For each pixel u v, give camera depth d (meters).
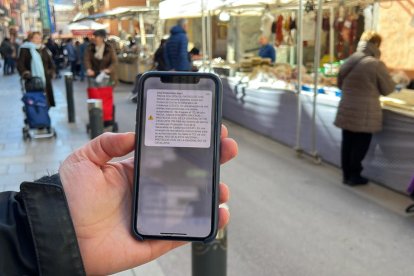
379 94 4.52
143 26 12.19
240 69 8.88
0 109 10.17
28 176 5.11
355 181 4.74
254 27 12.47
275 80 7.31
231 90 8.45
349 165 4.75
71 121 8.21
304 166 5.53
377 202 4.30
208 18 7.91
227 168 5.44
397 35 7.52
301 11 5.95
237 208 4.16
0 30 31.09
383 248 3.39
